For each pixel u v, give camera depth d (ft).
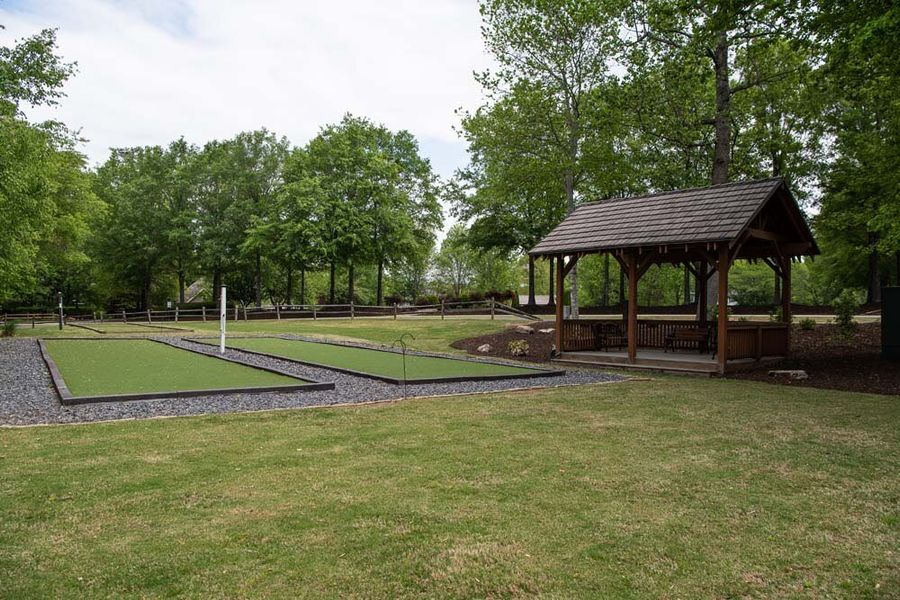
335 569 11.22
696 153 75.31
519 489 15.74
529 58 68.28
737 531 13.17
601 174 68.28
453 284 204.74
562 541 12.53
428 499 14.94
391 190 129.59
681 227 42.75
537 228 119.75
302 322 99.86
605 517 13.87
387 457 18.74
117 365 41.81
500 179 80.53
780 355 47.09
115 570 11.08
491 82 69.46
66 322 116.78
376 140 140.56
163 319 122.11
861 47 35.42
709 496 15.35
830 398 30.12
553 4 64.59
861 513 14.30
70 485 15.74
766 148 76.48
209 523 13.33
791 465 18.10
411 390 32.50
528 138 70.54
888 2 34.76
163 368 40.09
